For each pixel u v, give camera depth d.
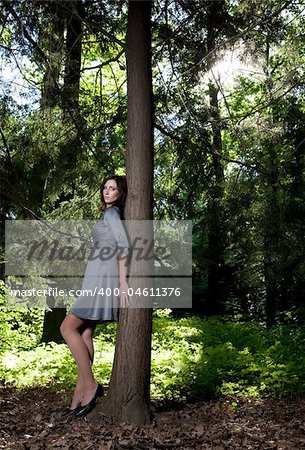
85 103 8.68
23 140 8.13
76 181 8.84
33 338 11.34
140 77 6.05
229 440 5.21
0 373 7.81
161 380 6.98
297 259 9.78
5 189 7.64
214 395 6.82
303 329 10.87
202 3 7.39
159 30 8.05
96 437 5.07
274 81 7.80
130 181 5.99
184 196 9.24
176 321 13.91
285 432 5.48
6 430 5.36
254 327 11.97
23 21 7.05
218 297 17.14
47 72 7.59
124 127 8.66
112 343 10.40
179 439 5.12
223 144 13.68
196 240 13.91
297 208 9.45
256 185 8.96
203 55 7.61
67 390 7.18
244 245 9.79
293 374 6.96
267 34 7.37
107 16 8.22
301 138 9.46
